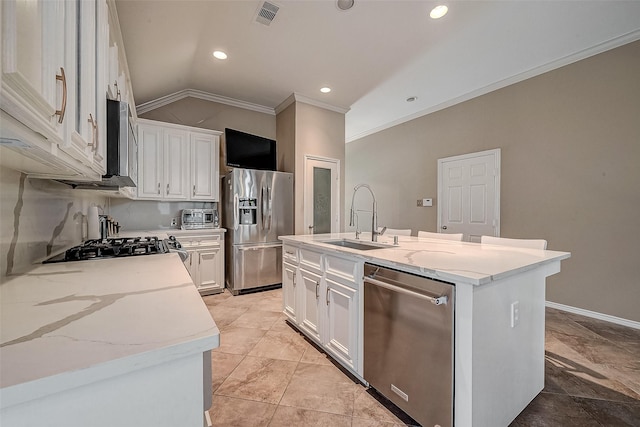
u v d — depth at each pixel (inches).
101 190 77.5
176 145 137.1
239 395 65.3
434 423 50.6
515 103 136.3
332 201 171.5
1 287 36.4
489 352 49.1
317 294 84.4
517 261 57.0
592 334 97.3
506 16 93.4
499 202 142.6
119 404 20.2
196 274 136.2
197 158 142.7
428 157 178.7
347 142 246.5
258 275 144.9
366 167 226.2
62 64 27.5
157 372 21.6
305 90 150.9
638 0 85.8
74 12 31.3
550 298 124.2
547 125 125.4
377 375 62.9
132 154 66.4
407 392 55.7
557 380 71.2
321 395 65.3
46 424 17.9
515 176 136.3
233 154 145.4
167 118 147.3
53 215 59.1
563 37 105.0
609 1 86.4
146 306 29.8
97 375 18.6
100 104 44.0
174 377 22.4
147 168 129.3
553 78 123.3
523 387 58.5
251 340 92.7
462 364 46.5
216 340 23.3
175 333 23.4
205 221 148.8
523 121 133.3
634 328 102.1
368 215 224.4
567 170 119.5
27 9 20.5
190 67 125.6
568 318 111.4
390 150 205.3
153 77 119.4
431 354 51.0
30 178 48.1
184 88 146.6
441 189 170.9
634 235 103.0
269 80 139.5
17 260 44.5
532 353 61.1
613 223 107.6
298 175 158.1
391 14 92.2
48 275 42.6
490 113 146.4
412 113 187.3
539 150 128.0
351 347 70.2
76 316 26.7
